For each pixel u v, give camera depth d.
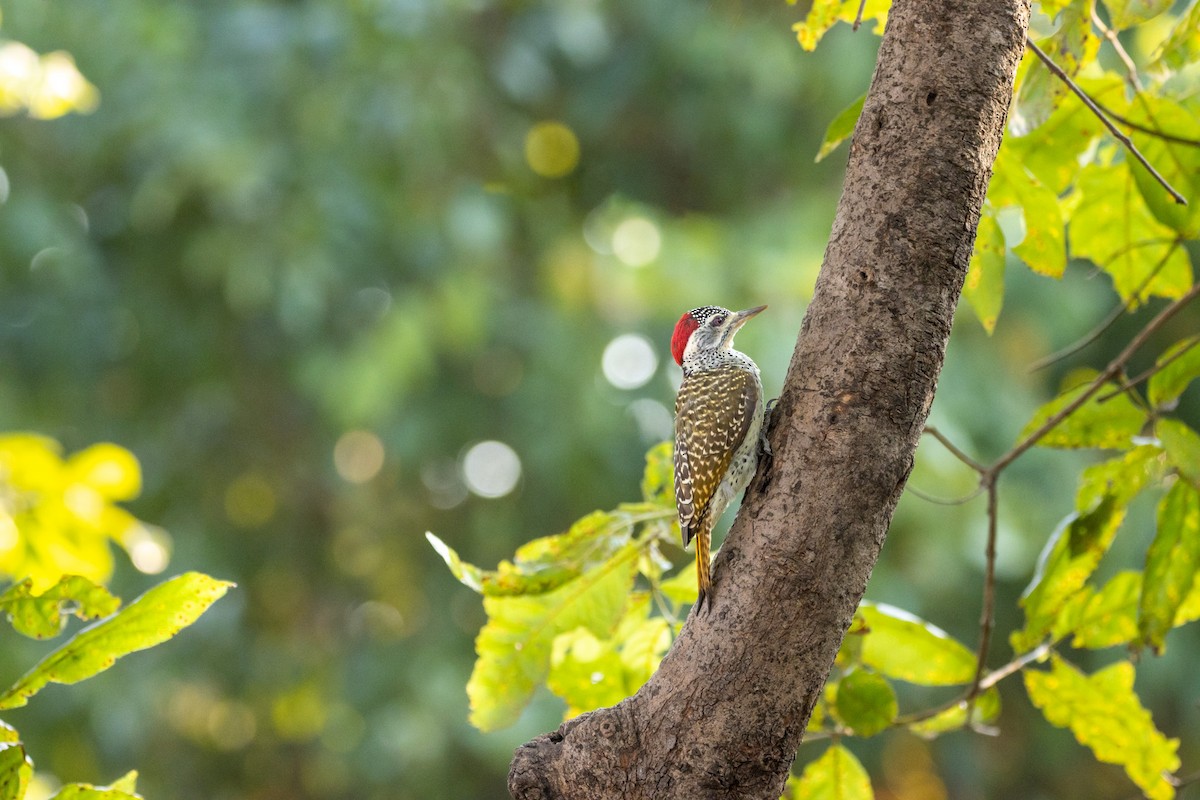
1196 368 5.64
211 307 15.41
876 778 16.66
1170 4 5.49
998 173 5.77
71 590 4.80
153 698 15.23
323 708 16.38
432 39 14.22
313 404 16.12
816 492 4.27
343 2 14.06
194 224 15.12
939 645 5.86
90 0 13.90
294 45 13.93
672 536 5.91
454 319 14.45
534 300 15.41
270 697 16.83
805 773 5.86
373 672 15.77
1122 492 5.64
